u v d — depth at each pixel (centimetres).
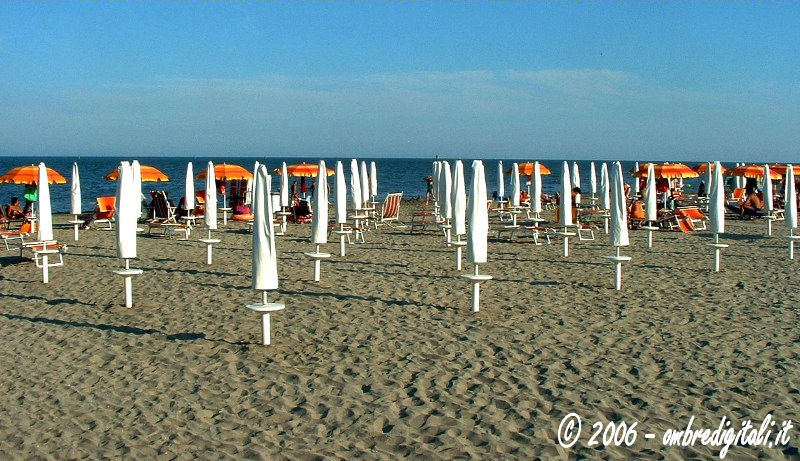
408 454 500
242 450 505
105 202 2052
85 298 1004
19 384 646
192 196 1728
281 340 780
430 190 3619
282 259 1378
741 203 2514
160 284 1102
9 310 938
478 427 544
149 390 630
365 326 839
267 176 744
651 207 1603
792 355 718
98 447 513
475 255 901
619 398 603
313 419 564
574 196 2514
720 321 862
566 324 849
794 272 1229
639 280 1148
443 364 696
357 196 1844
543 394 614
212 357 723
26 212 2089
